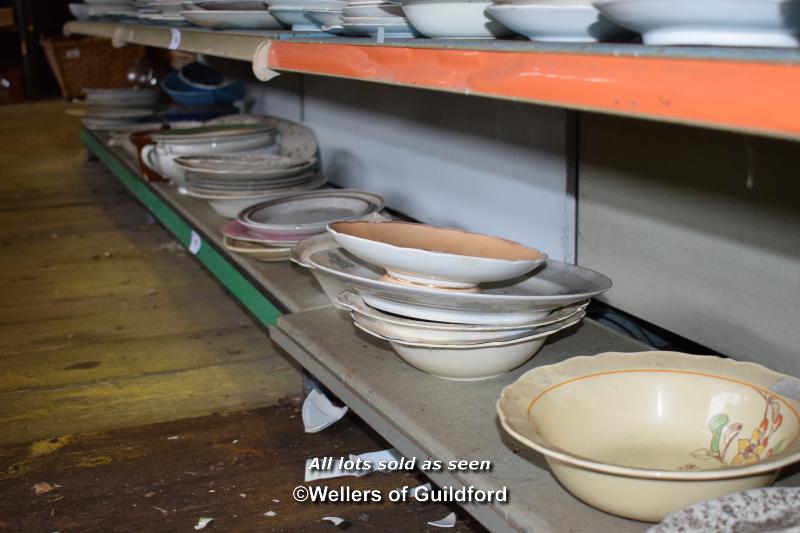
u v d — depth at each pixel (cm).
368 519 169
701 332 166
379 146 289
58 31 945
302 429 205
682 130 161
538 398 116
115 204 453
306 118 355
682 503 98
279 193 257
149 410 217
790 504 94
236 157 278
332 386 158
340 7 180
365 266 170
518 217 219
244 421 210
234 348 257
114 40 358
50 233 397
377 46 142
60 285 321
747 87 79
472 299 135
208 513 171
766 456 110
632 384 123
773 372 119
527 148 210
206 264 259
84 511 172
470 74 118
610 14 97
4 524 168
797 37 88
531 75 106
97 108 498
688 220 164
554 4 109
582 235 195
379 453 189
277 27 222
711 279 161
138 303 299
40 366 245
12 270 340
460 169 241
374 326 146
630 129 174
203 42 238
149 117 498
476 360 140
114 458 193
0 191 486
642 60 90
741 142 149
